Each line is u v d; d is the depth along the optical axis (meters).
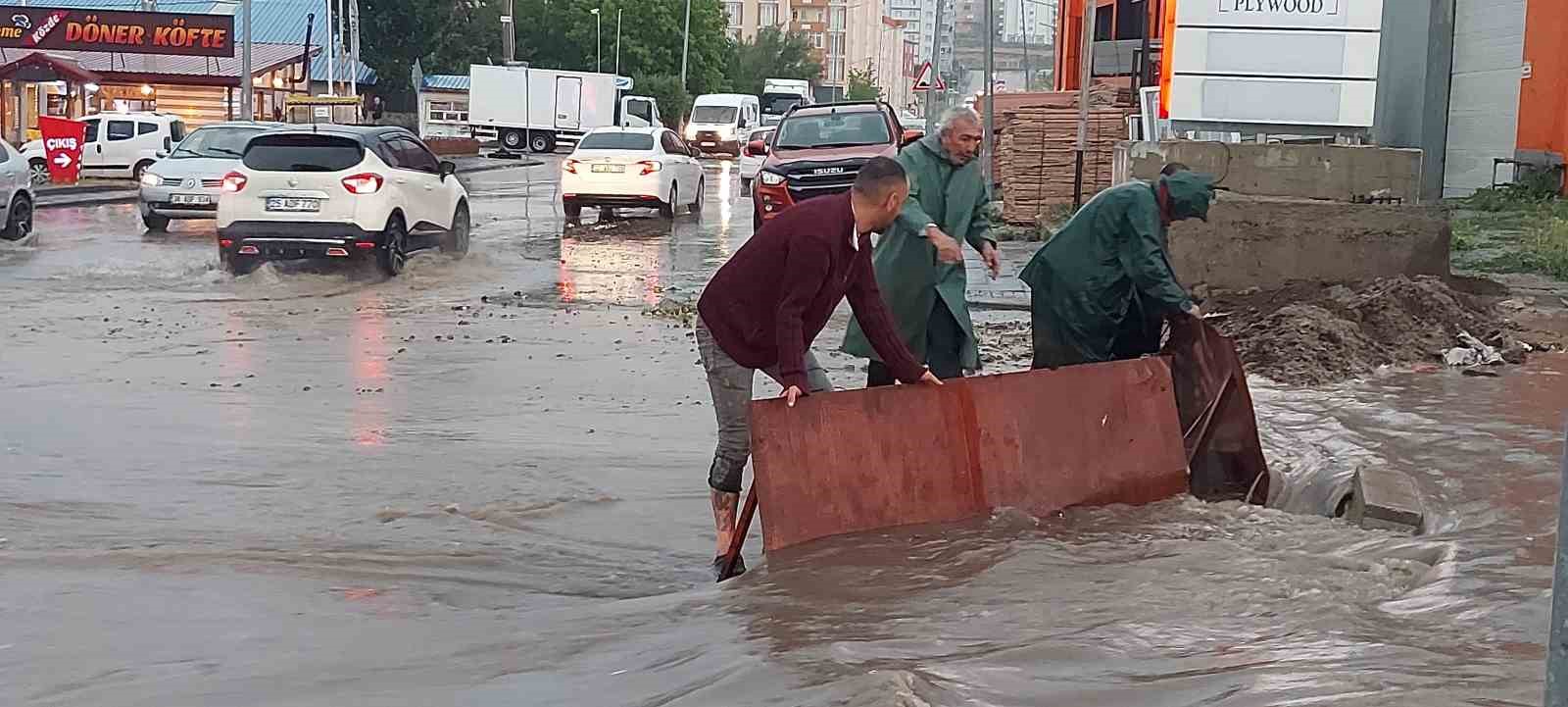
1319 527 5.72
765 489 5.35
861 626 4.42
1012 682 3.71
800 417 5.44
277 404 9.05
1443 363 10.14
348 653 4.43
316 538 5.99
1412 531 5.70
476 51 83.44
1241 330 10.78
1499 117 23.28
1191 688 3.62
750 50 125.31
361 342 11.80
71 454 7.50
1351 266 12.69
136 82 48.44
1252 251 12.72
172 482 6.93
